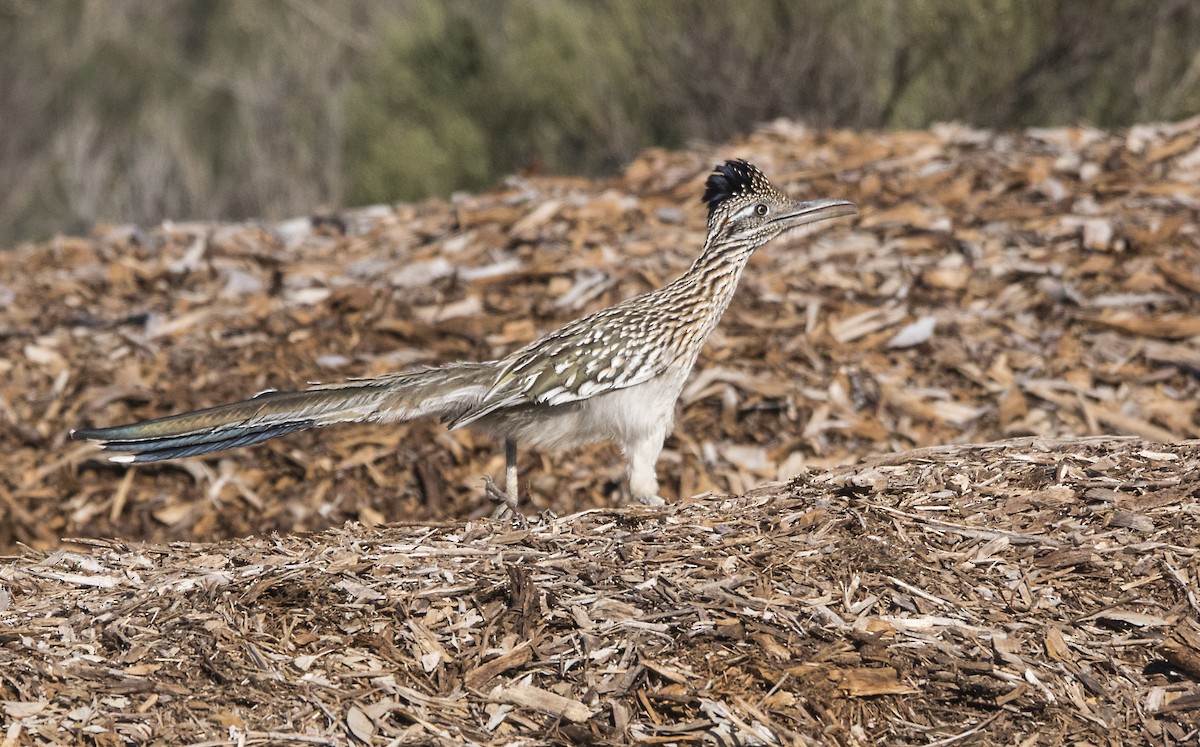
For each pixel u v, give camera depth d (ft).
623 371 29.66
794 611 22.63
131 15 146.61
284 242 57.00
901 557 24.00
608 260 49.21
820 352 43.11
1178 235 46.37
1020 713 20.75
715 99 88.28
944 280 46.01
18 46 143.23
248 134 121.70
